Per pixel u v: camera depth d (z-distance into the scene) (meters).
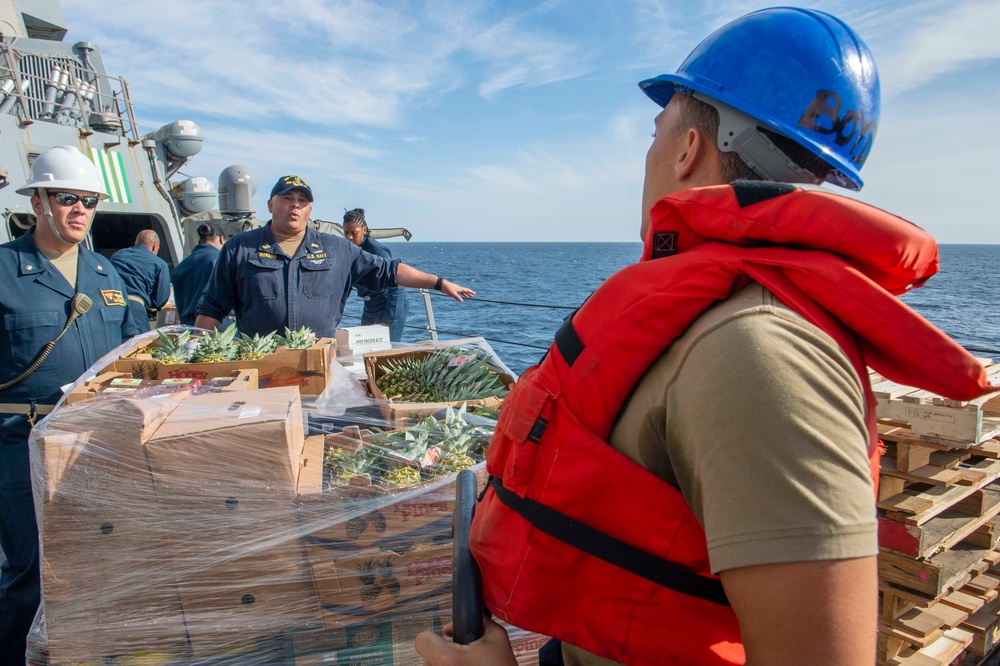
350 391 2.90
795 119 0.96
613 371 0.91
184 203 8.96
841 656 0.68
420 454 2.27
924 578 2.48
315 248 4.20
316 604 1.92
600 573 0.93
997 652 2.92
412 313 23.81
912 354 0.76
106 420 1.92
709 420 0.76
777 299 0.82
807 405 0.72
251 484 1.90
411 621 1.96
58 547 1.89
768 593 0.71
